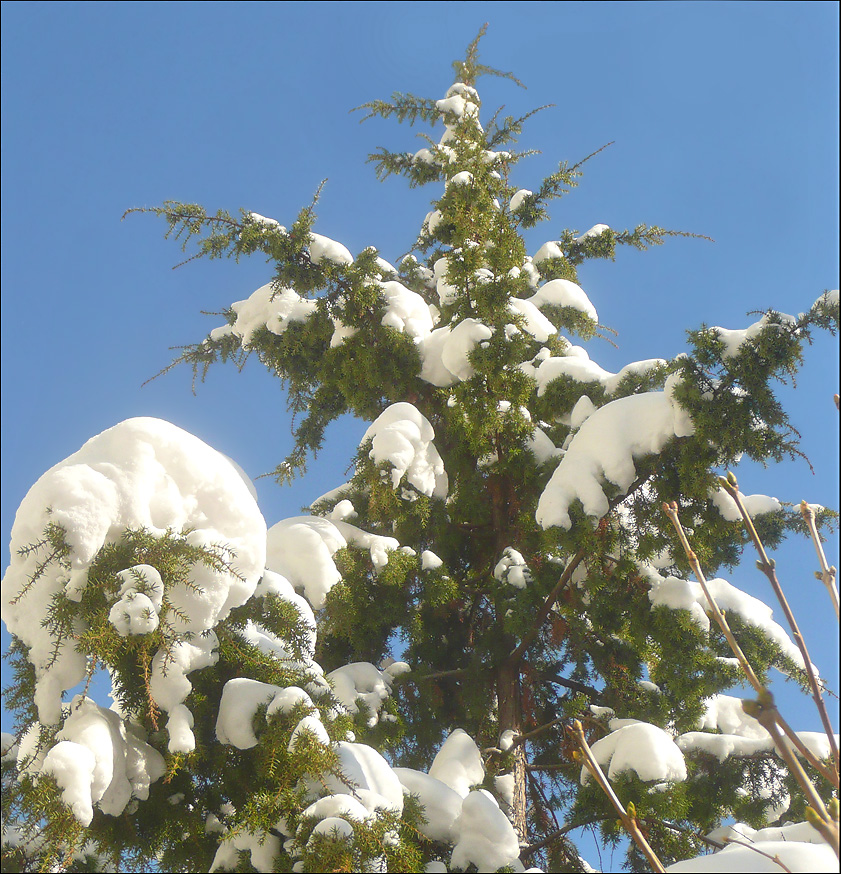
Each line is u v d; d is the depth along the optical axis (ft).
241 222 24.21
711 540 21.70
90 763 14.40
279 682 17.19
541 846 19.80
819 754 20.76
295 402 28.63
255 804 15.19
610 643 22.99
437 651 24.50
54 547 14.79
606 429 20.53
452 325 25.17
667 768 18.22
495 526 25.76
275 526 22.66
